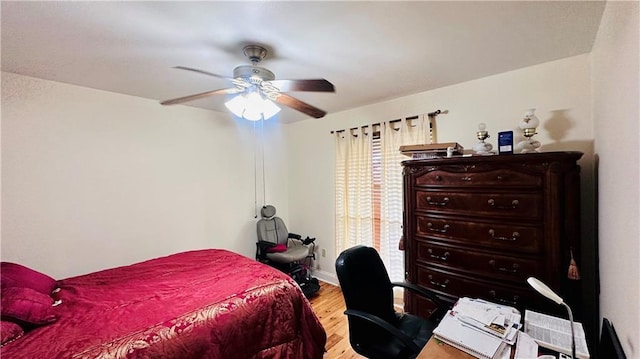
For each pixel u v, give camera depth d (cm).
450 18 146
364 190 322
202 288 183
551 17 146
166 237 305
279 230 382
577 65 195
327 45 174
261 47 175
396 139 294
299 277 338
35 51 180
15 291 145
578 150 195
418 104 278
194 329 146
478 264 193
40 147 232
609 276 128
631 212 92
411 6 135
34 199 229
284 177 421
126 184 278
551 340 113
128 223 279
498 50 185
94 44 170
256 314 170
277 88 179
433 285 213
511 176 179
